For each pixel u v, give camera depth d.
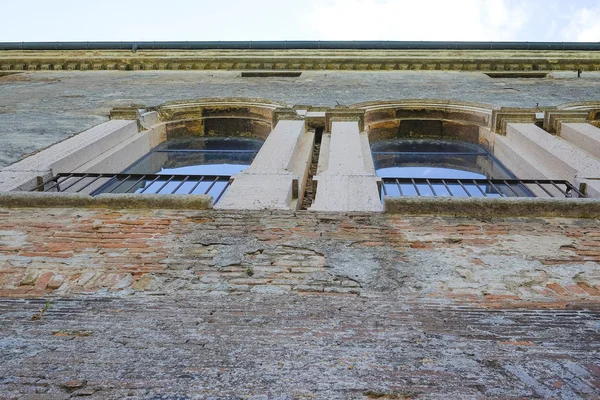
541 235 4.52
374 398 2.15
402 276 3.83
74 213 5.03
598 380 2.29
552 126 9.45
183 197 5.11
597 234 4.54
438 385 2.25
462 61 16.20
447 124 10.99
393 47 17.11
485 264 4.01
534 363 2.48
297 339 2.81
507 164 8.91
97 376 2.36
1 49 17.67
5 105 11.66
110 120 9.90
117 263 4.06
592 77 15.30
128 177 6.65
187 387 2.25
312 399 2.14
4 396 2.17
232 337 2.84
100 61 17.08
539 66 16.34
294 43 17.16
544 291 3.65
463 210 4.90
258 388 2.24
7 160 7.21
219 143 11.02
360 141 8.33
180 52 17.03
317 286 3.69
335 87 13.33
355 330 2.94
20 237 4.52
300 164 7.54
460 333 2.90
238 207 5.29
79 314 3.23
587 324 3.06
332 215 4.90
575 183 6.58
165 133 10.79
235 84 13.98
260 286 3.69
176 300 3.48
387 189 7.88
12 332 2.93
